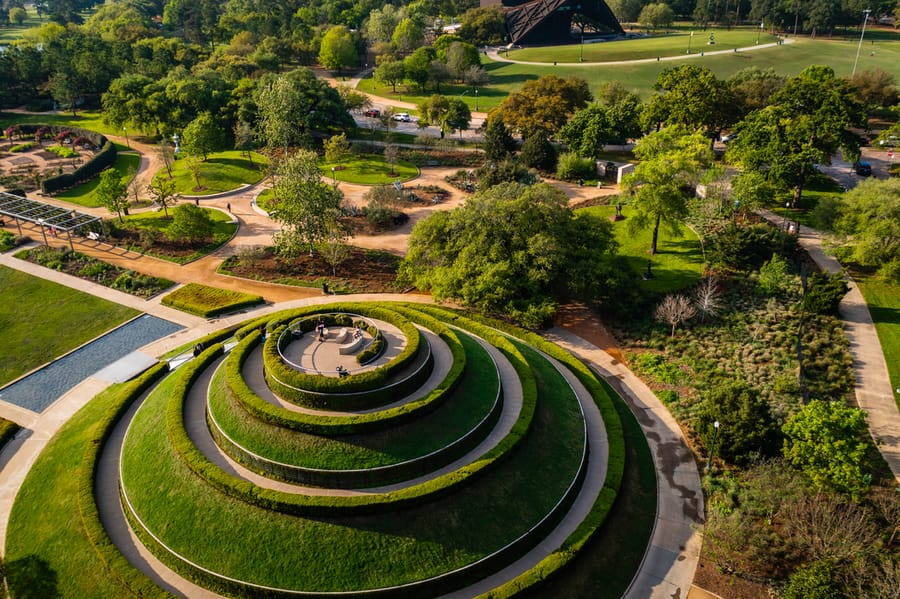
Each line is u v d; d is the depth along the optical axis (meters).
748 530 49.59
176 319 83.62
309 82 156.88
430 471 50.62
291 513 46.72
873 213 86.81
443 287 79.19
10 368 73.81
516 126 147.38
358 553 45.09
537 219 82.75
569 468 54.44
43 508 52.59
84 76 186.25
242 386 54.56
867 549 46.38
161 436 54.44
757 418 57.47
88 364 74.06
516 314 75.75
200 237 105.38
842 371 70.12
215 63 197.88
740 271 90.00
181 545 46.22
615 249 87.62
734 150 114.75
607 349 77.12
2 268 96.69
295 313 66.75
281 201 100.12
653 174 88.44
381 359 57.47
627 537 50.78
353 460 49.19
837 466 50.44
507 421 56.53
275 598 43.72
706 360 72.94
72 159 147.50
